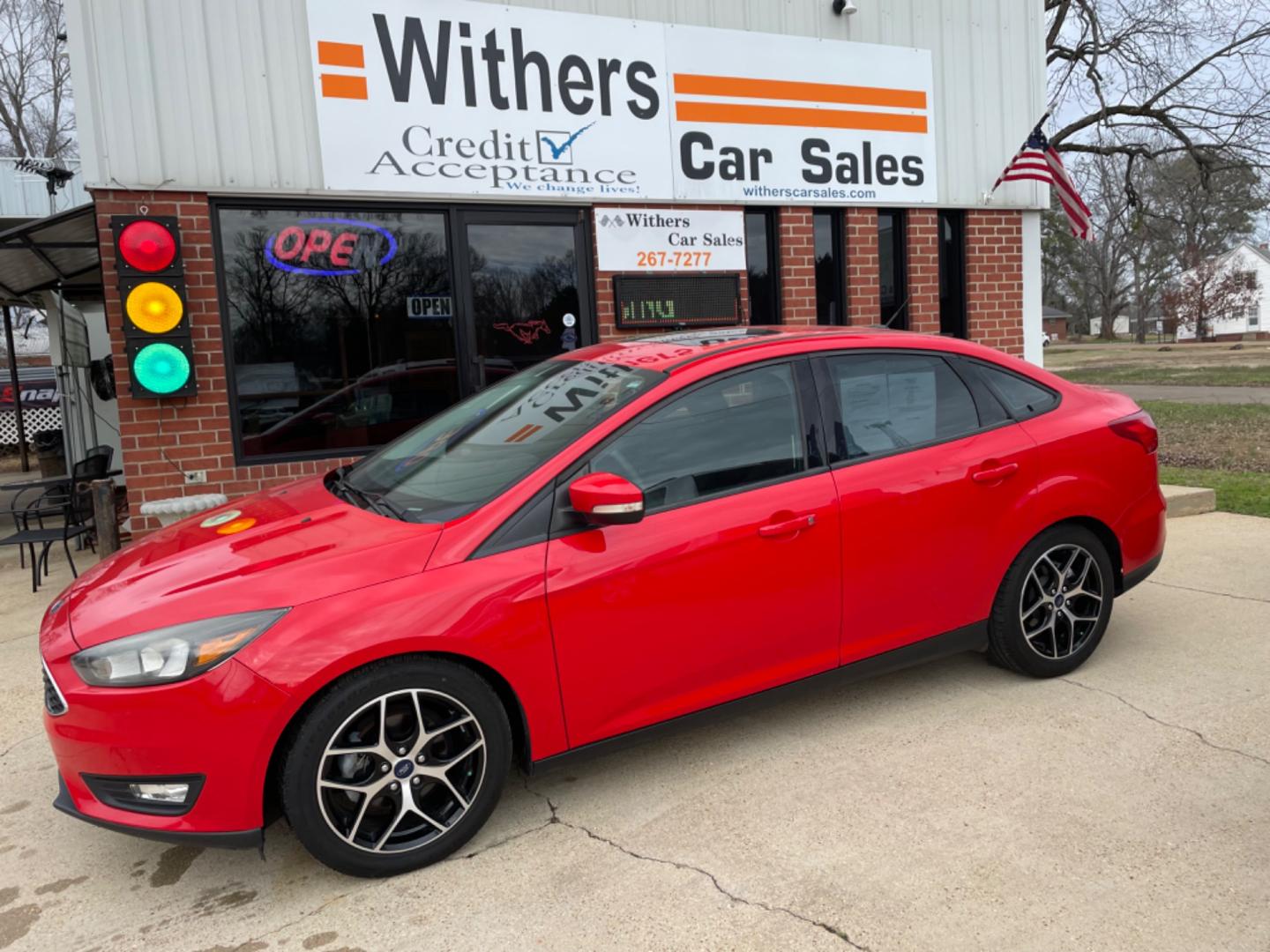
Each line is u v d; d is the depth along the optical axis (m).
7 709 4.27
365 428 6.79
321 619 2.59
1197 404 16.16
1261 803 2.94
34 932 2.61
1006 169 8.64
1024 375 3.96
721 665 3.18
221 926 2.58
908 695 3.93
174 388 6.00
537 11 6.91
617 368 3.54
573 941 2.43
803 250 8.09
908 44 8.34
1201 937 2.32
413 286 6.87
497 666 2.79
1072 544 3.90
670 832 2.94
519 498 2.93
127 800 2.59
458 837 2.83
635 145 7.34
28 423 19.38
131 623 2.59
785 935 2.41
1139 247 58.97
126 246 5.84
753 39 7.67
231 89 6.18
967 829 2.87
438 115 6.68
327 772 2.62
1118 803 2.98
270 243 6.45
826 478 3.37
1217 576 5.48
